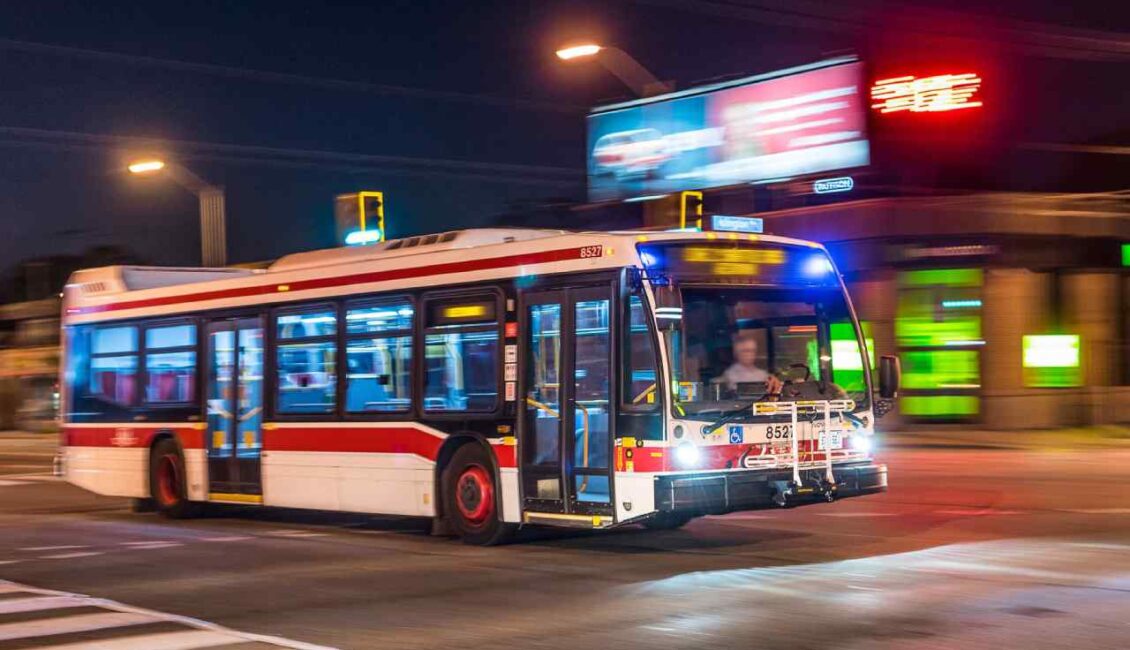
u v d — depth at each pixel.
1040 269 33.34
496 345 12.90
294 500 15.17
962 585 9.83
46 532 15.87
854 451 12.47
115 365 18.47
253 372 15.95
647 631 8.47
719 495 11.45
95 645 8.48
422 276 13.79
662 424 11.33
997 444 28.91
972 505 15.81
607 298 11.83
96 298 18.89
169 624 9.23
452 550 13.01
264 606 9.92
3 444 44.25
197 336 16.91
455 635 8.57
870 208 32.47
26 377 55.75
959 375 32.75
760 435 11.78
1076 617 8.54
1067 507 15.50
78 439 19.02
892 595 9.47
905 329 32.66
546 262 12.46
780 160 35.91
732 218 12.53
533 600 9.81
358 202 20.86
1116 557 11.20
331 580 11.16
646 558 11.95
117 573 11.98
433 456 13.52
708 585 10.19
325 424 14.80
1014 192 37.22
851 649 7.74
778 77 35.91
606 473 11.74
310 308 15.17
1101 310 34.22
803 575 10.51
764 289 12.26
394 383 14.03
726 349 11.92
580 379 12.09
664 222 16.53
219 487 16.42
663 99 38.66
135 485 17.92
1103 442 29.53
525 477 12.56
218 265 30.72
